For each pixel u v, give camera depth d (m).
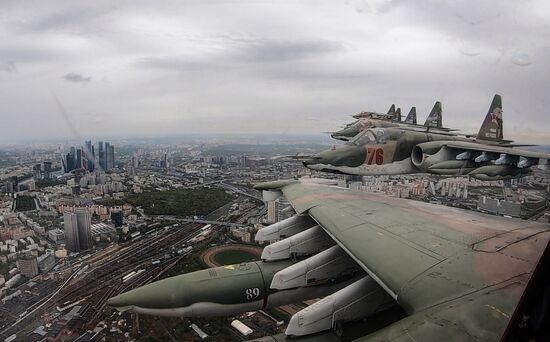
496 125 29.89
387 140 21.86
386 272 7.38
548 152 21.98
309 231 14.32
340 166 20.97
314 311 9.34
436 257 7.82
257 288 12.49
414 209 13.16
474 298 5.76
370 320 9.59
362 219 11.61
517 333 3.65
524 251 8.02
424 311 5.63
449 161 22.59
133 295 11.50
